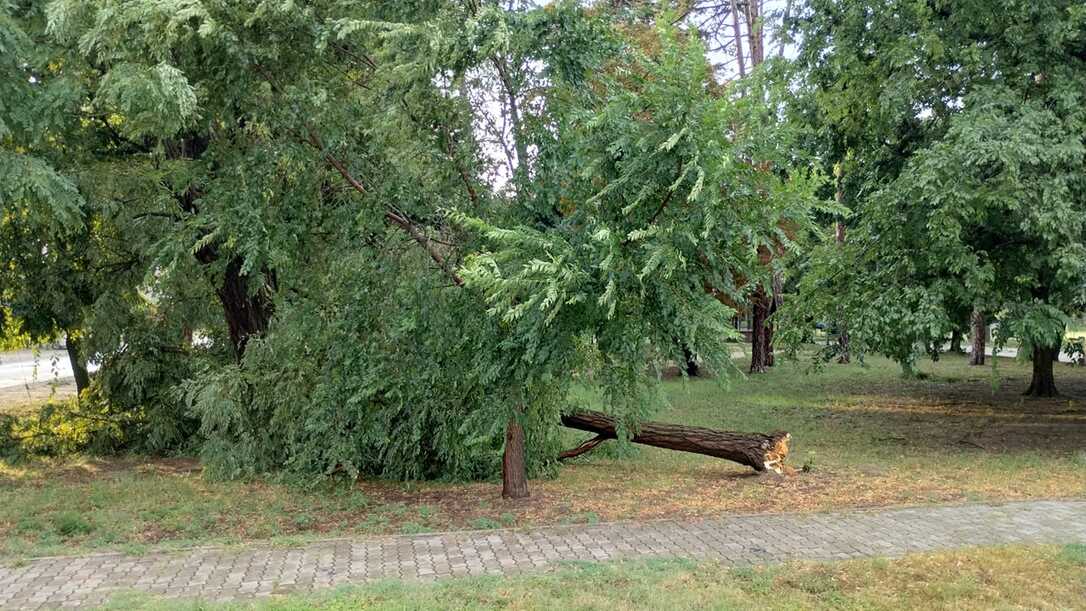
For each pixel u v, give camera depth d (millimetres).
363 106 7449
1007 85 10391
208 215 7625
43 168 7410
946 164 9352
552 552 5836
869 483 8414
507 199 7227
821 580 5035
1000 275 10312
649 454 11188
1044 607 4574
